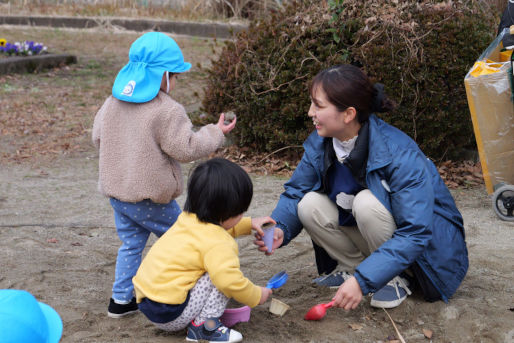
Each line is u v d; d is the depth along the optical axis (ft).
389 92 19.77
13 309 5.46
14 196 18.81
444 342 9.95
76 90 35.50
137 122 9.95
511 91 15.87
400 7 20.24
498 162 16.49
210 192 9.02
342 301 9.57
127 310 10.67
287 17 21.63
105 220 16.78
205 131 10.41
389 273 9.57
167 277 9.09
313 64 20.58
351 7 20.59
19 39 50.65
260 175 21.16
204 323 9.37
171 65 10.19
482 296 11.46
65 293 11.85
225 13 58.18
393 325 10.36
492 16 22.04
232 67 21.98
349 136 10.34
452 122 20.36
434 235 10.55
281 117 21.54
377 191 10.18
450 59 19.77
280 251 14.30
